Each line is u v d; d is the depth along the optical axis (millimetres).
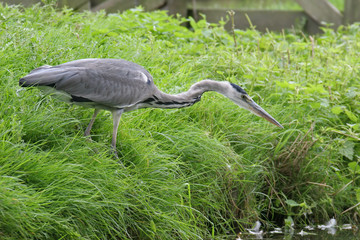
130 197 9070
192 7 19578
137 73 9852
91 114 10266
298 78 13609
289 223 11164
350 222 11602
